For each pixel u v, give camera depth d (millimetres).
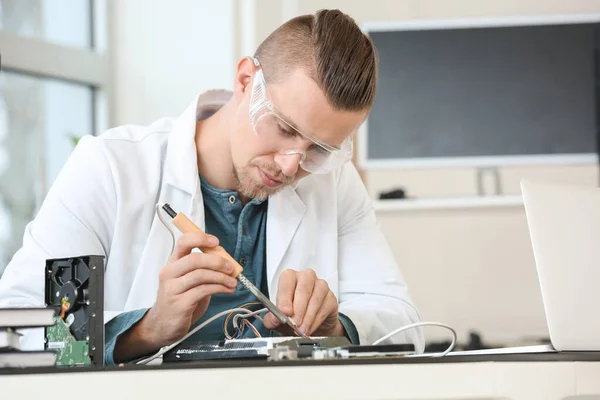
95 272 1253
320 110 1540
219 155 1823
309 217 1957
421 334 1963
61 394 1023
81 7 3986
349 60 1545
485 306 4242
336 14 1638
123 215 1774
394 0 4516
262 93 1574
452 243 4242
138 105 4070
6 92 3582
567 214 1468
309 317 1548
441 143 4070
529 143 4062
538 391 1116
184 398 1037
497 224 4242
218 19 4016
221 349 1351
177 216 1515
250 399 1046
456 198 3945
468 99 4074
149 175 1839
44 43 3697
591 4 4539
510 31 4082
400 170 4512
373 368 1073
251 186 1694
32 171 3686
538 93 4074
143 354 1507
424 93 4082
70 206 1732
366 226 2082
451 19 4078
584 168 4516
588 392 1129
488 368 1105
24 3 3680
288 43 1600
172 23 4059
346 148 1646
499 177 4145
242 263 1859
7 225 3551
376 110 4086
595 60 4070
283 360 1067
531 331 4211
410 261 4207
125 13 4074
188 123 1878
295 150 1586
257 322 1794
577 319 1429
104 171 1788
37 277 1631
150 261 1774
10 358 1107
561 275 1441
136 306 1756
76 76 3857
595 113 4066
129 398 1028
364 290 1961
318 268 1952
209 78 4023
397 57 4090
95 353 1240
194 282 1412
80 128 3955
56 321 1281
